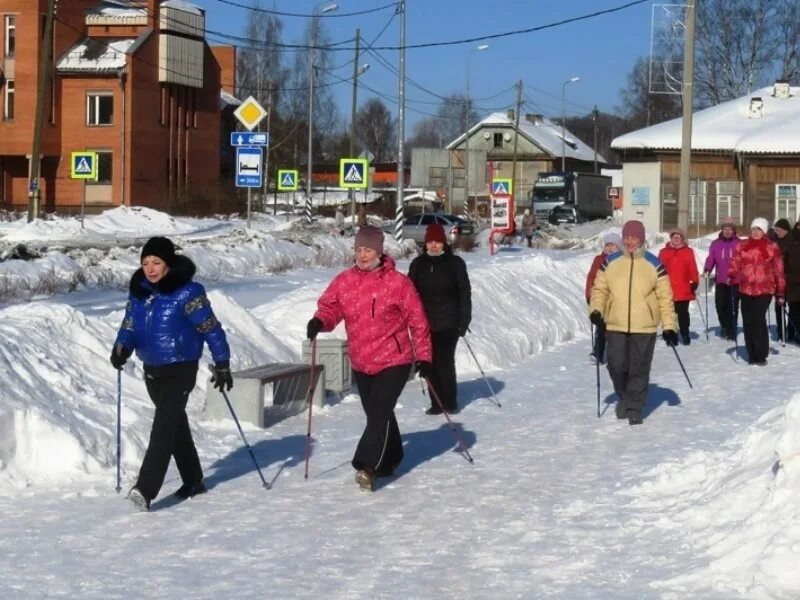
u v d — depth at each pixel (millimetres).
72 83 64688
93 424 9766
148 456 8391
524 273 22844
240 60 91000
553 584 6547
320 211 78125
